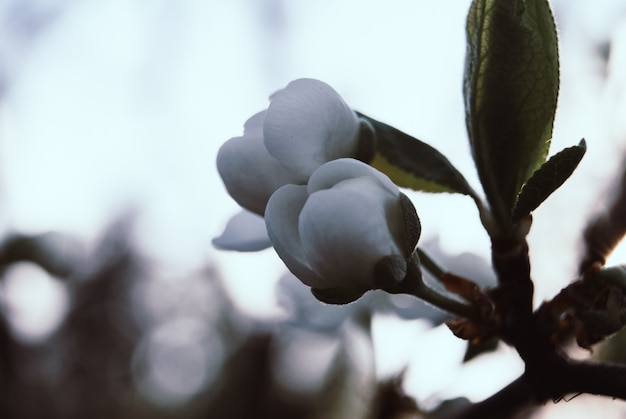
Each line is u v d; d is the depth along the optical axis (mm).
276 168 156
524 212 153
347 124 157
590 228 191
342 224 144
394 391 234
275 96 154
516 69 158
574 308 158
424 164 163
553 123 159
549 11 157
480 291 160
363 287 148
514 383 181
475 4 158
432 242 214
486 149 161
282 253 148
